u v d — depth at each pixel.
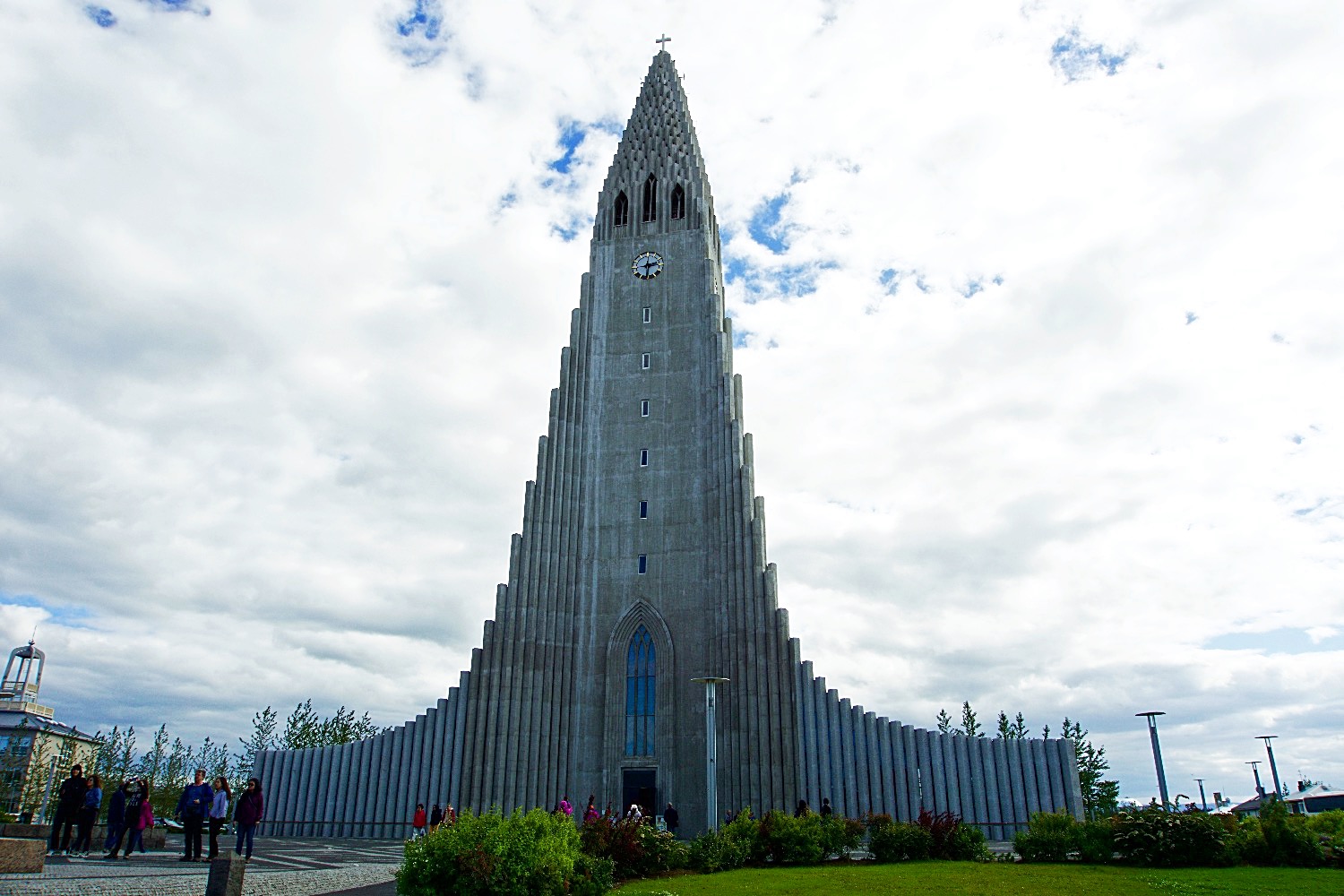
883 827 40.06
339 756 65.00
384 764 63.62
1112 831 36.16
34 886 18.64
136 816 28.14
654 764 60.78
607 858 25.19
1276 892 25.44
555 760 60.75
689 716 61.47
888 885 28.03
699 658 62.88
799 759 58.38
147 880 20.75
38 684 92.75
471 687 62.16
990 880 29.22
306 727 104.69
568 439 69.88
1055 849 37.06
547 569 65.31
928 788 58.84
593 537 67.69
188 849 28.23
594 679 63.62
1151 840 34.44
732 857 35.97
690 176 81.00
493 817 22.47
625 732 62.12
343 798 63.75
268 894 23.75
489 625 63.16
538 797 59.31
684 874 33.16
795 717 58.78
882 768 59.25
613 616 65.00
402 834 60.94
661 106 87.06
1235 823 37.22
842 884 28.41
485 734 60.53
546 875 21.33
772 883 28.88
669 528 66.81
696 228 78.00
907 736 60.03
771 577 61.59
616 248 78.25
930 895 25.67
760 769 57.56
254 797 29.42
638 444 70.12
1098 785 90.38
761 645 60.12
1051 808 58.66
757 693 59.25
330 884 26.64
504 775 59.34
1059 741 60.00
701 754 60.28
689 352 72.94
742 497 64.12
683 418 70.44
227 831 64.75
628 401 71.94
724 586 62.94
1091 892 26.05
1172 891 26.03
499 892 20.47
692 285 75.56
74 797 29.00
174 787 92.94
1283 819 34.84
